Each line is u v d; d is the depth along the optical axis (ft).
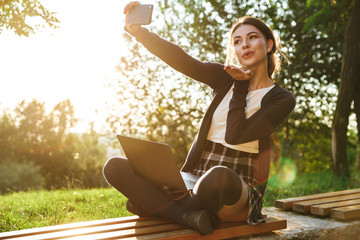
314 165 41.96
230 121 6.66
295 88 34.58
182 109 32.78
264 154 6.98
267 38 7.50
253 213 6.77
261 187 6.98
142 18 6.79
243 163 6.87
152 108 32.73
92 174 34.53
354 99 24.48
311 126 36.27
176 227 6.77
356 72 24.27
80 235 6.45
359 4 23.72
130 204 7.47
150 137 33.83
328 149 40.73
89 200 13.96
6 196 17.62
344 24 25.84
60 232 6.59
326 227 8.00
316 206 9.02
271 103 6.79
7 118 51.11
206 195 6.16
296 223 8.41
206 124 7.22
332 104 35.14
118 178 7.07
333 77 34.71
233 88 6.98
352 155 43.96
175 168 6.24
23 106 49.06
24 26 12.87
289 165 37.99
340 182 21.62
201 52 32.12
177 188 6.46
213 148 7.07
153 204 6.84
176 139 34.40
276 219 7.41
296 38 33.45
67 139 43.55
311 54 34.06
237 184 6.20
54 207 12.33
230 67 6.59
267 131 6.66
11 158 46.65
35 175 43.01
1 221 10.39
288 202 9.82
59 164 41.19
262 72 7.29
